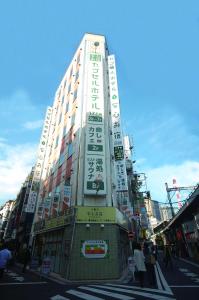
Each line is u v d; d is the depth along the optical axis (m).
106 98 21.92
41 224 24.33
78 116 21.36
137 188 43.44
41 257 22.72
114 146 20.23
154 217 62.88
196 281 11.73
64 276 14.98
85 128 19.48
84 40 25.25
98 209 16.69
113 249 15.70
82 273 14.65
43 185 29.23
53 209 21.38
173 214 33.03
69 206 17.67
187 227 29.28
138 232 36.38
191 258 27.83
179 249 33.78
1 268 9.37
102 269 14.96
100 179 17.48
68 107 25.48
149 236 49.28
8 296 8.28
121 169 19.44
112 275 14.84
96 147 18.61
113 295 8.26
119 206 20.48
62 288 10.38
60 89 32.16
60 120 27.84
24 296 8.32
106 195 17.48
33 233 27.92
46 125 32.91
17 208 51.78
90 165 17.89
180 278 13.05
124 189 18.77
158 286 10.42
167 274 15.19
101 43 25.11
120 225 17.88
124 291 9.17
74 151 20.22
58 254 18.03
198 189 19.16
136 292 8.88
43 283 12.23
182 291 8.98
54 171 25.47
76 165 18.98
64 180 21.06
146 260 11.05
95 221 16.27
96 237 15.85
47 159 30.14
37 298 7.94
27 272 17.64
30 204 28.64
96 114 20.05
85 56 24.39
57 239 19.22
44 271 14.75
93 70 22.62
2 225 72.69
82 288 10.28
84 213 16.38
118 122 20.89
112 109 21.53
